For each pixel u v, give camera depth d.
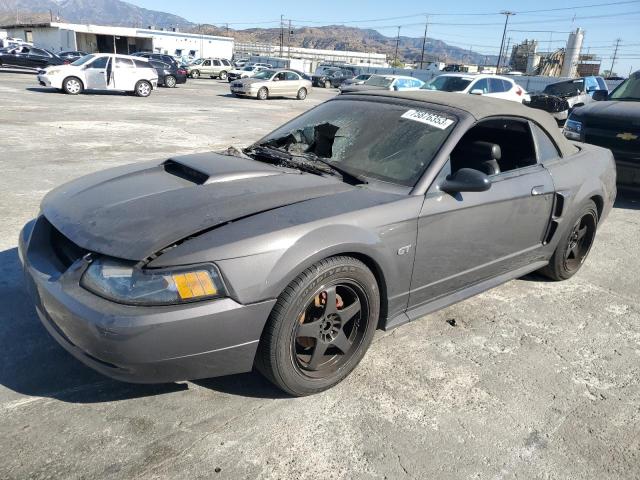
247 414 2.44
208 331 2.13
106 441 2.21
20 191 5.77
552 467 2.26
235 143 10.19
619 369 3.06
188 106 17.31
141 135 10.41
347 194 2.72
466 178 2.80
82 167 7.17
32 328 3.00
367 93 3.71
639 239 5.54
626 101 7.42
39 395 2.46
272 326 2.29
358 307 2.62
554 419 2.57
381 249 2.59
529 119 3.65
